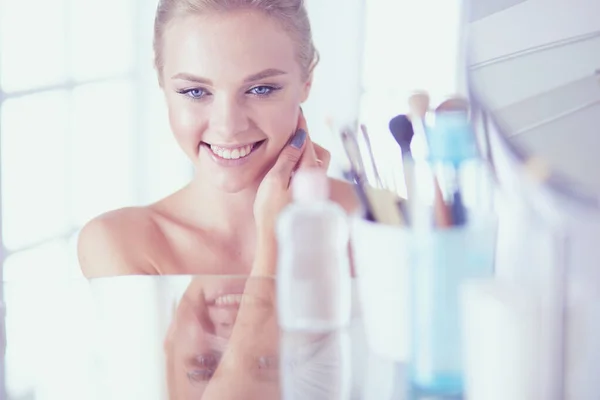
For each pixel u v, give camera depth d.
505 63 1.01
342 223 0.83
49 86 1.30
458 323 0.61
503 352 0.53
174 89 1.26
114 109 1.29
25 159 1.32
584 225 0.67
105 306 0.92
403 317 0.70
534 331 0.53
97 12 1.26
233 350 0.77
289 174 1.25
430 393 0.62
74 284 1.00
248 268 1.31
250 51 1.23
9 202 1.33
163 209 1.31
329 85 1.24
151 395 0.70
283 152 1.26
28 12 1.28
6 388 0.73
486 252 0.63
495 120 0.87
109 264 1.32
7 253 1.34
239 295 0.93
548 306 0.54
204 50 1.24
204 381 0.72
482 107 0.90
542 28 1.01
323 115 1.25
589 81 0.96
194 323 0.85
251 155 1.27
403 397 0.66
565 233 0.62
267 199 1.26
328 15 1.22
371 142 0.92
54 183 1.32
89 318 0.89
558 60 1.00
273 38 1.23
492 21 1.07
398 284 0.70
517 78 0.96
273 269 1.27
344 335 0.79
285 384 0.69
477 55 1.04
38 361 0.78
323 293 0.80
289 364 0.73
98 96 1.29
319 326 0.80
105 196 1.32
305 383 0.69
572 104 0.90
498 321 0.53
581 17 1.03
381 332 0.72
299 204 0.81
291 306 0.81
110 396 0.71
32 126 1.31
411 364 0.63
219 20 1.22
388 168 0.88
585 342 0.61
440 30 1.19
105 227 1.31
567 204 0.70
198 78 1.25
